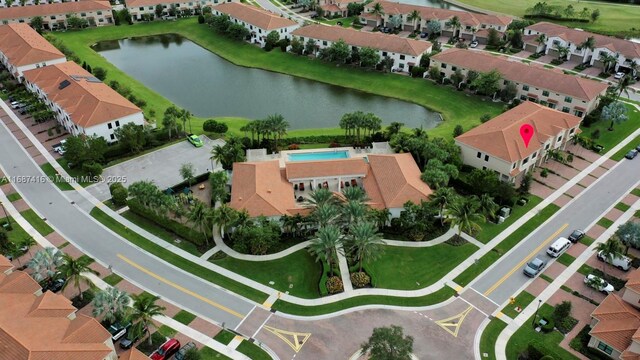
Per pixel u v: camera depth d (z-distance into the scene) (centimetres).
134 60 17025
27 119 12469
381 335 5909
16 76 14175
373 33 16362
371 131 11956
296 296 7562
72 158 10206
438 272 8012
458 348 6744
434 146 10081
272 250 8406
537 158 10569
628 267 7931
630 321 6588
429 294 7606
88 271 7700
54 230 8806
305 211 8712
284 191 9231
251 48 17550
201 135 11881
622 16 19625
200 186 9956
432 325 7081
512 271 8019
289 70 16150
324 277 7762
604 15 19888
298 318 7188
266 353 6656
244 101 14125
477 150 10306
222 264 8125
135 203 9144
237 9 18988
